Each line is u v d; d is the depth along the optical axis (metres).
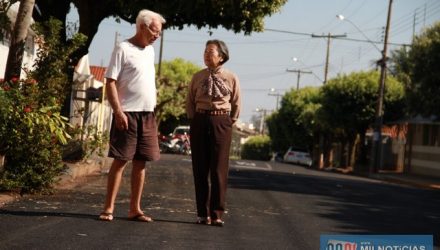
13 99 9.77
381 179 37.62
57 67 11.18
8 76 11.07
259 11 18.97
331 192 17.14
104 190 11.77
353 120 49.78
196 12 19.17
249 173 24.69
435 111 34.94
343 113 49.97
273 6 19.03
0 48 17.19
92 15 18.19
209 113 8.16
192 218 8.77
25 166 10.09
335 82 50.94
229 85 8.19
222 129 8.17
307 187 18.30
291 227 8.77
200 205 8.30
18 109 9.74
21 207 8.62
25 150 10.03
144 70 7.80
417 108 35.69
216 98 8.14
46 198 9.86
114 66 7.65
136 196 8.07
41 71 11.09
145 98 7.82
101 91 24.03
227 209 10.27
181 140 47.78
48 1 17.81
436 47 34.12
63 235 6.79
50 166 10.44
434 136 42.66
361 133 51.44
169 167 22.73
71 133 11.91
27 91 10.15
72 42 11.34
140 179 8.05
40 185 10.36
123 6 17.88
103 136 15.59
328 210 11.66
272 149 89.38
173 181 15.70
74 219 7.84
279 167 37.91
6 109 9.48
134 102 7.76
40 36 11.35
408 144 46.47
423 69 34.69
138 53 7.77
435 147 42.31
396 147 50.94
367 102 49.28
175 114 54.00
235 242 7.17
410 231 9.68
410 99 35.91
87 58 33.12
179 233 7.44
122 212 8.80
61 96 11.28
